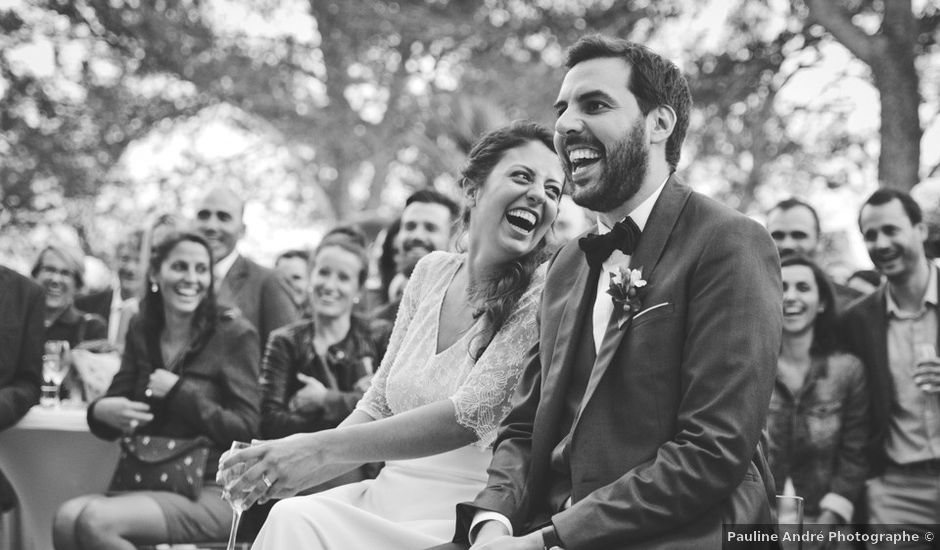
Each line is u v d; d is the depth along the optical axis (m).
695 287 2.69
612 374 2.73
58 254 7.05
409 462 3.38
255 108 18.36
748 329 2.61
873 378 4.89
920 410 4.81
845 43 12.30
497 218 3.37
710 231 2.73
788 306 4.93
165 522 4.75
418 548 3.00
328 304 5.21
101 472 5.72
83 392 6.03
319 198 19.48
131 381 5.18
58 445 5.67
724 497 2.58
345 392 5.11
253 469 2.99
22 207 17.92
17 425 5.42
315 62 18.64
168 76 18.28
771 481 2.84
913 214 4.90
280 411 5.06
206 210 6.38
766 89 14.73
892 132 11.98
